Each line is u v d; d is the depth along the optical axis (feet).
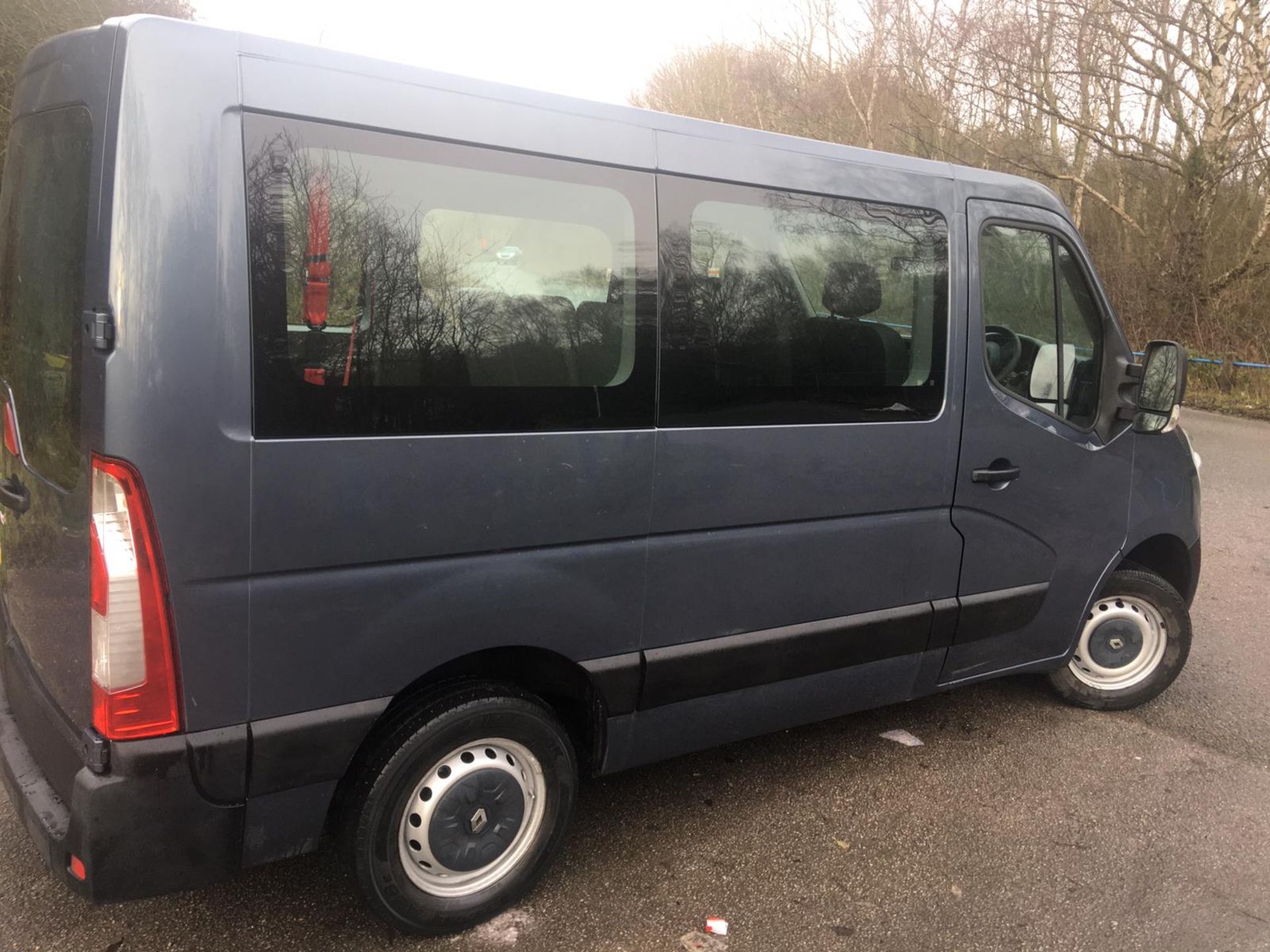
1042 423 11.27
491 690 7.98
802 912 8.73
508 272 7.60
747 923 8.54
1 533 8.47
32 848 9.07
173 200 6.08
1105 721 13.03
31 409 7.38
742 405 8.94
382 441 7.00
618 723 8.82
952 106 57.88
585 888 8.98
